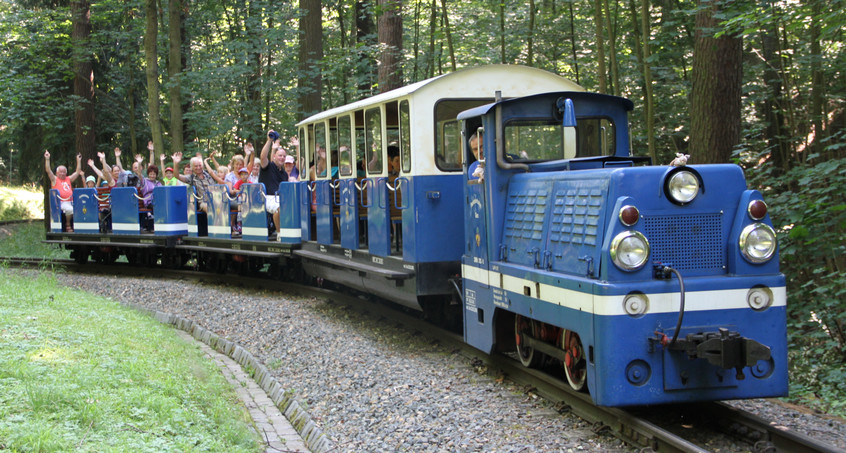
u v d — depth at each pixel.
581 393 6.02
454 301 8.69
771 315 5.40
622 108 7.46
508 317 7.34
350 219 10.32
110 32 24.34
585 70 16.09
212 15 24.41
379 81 16.70
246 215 14.26
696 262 5.43
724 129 10.09
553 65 16.28
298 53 19.55
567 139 7.16
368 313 10.92
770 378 5.42
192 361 7.58
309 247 12.17
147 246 16.64
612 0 14.97
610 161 6.28
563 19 15.79
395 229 9.21
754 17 8.65
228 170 15.62
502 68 8.66
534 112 7.16
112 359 6.59
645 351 5.27
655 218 5.38
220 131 19.25
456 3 17.09
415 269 8.38
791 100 12.64
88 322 8.33
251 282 14.49
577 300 5.57
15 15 23.19
